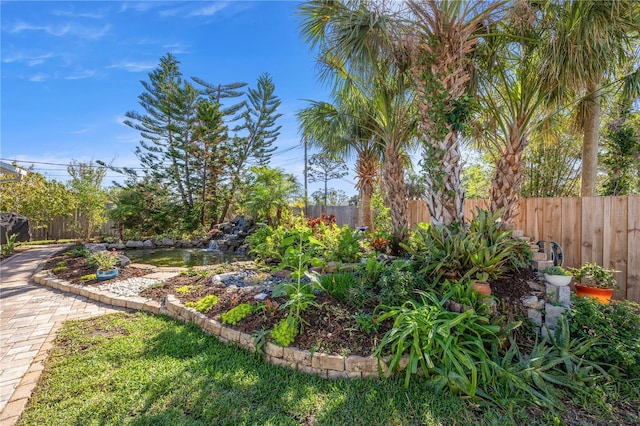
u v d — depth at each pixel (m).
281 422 1.76
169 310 3.48
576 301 2.68
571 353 2.29
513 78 4.02
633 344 2.25
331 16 3.69
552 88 3.67
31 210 10.78
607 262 3.56
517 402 1.91
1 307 3.78
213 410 1.85
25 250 8.30
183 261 7.10
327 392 2.04
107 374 2.22
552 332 2.62
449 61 3.35
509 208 3.96
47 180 12.27
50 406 1.89
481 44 3.91
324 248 4.66
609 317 2.48
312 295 2.73
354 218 11.09
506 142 4.02
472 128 4.11
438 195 3.53
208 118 11.90
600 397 1.97
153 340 2.79
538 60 3.61
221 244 9.38
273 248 5.17
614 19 3.07
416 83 3.62
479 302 2.58
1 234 9.33
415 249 3.60
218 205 12.81
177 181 12.60
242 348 2.62
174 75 12.43
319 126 5.43
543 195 6.40
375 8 3.24
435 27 3.30
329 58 4.00
